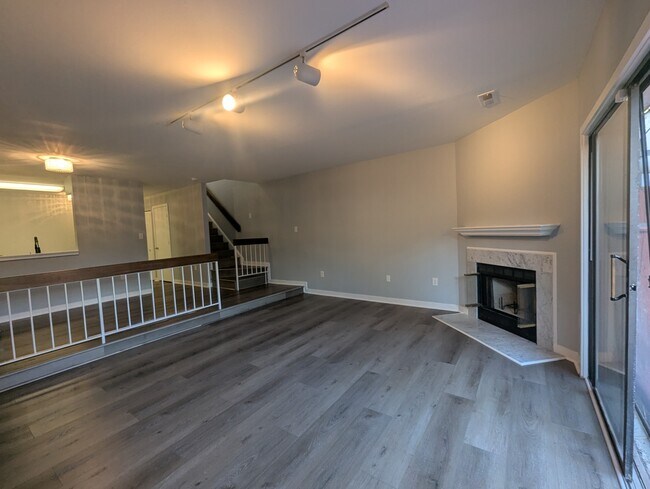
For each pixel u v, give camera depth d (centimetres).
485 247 377
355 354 312
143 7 150
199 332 400
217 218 767
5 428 212
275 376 273
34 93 233
